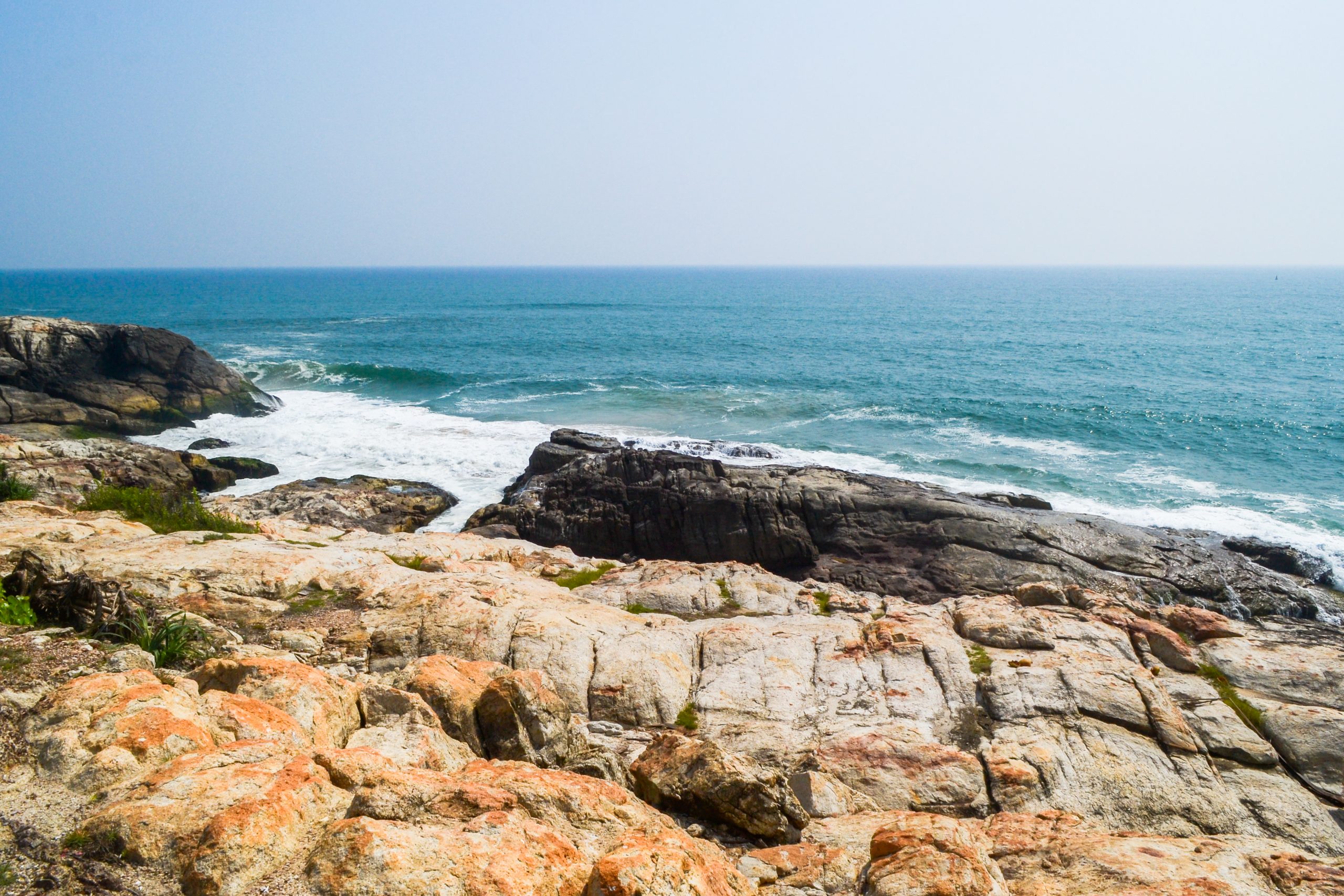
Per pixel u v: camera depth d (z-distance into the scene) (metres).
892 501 22.33
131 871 4.52
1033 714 9.84
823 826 7.19
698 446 32.44
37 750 5.44
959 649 11.45
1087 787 8.66
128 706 5.91
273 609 11.66
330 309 123.81
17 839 4.66
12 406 31.53
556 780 6.03
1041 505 24.86
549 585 14.63
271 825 4.81
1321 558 23.14
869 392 48.72
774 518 22.00
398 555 15.86
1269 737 9.98
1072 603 13.96
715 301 155.12
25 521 13.65
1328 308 129.00
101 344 35.66
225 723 6.29
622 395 47.25
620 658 10.96
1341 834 8.34
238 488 28.14
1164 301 149.25
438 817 5.20
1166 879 5.83
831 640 11.92
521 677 8.17
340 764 5.89
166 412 35.53
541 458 27.42
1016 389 49.97
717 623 12.66
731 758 7.64
